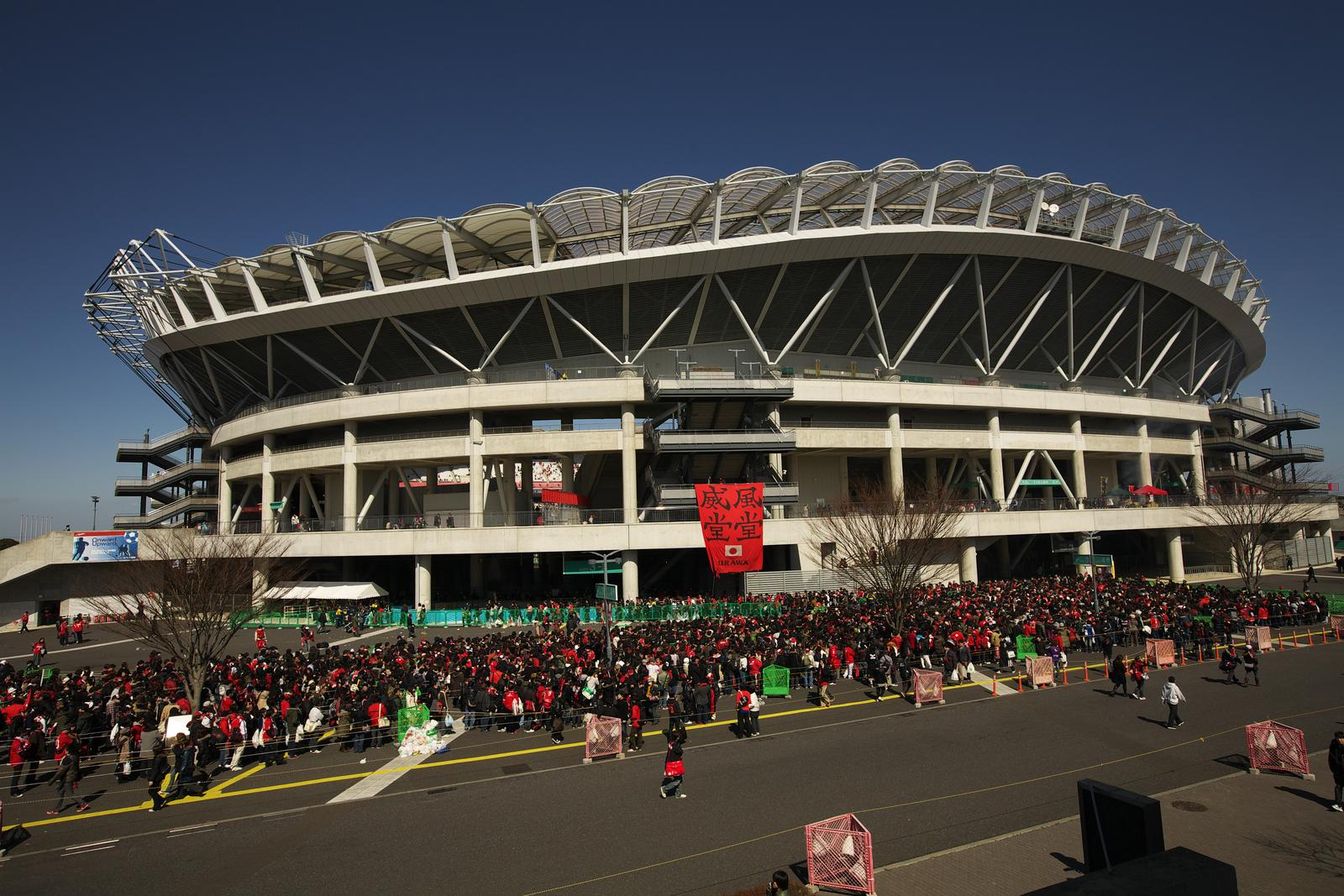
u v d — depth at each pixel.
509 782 15.80
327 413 45.50
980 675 24.72
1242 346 68.75
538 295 43.88
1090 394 52.91
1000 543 54.44
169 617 22.56
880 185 46.88
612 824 13.21
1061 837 11.82
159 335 49.94
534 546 41.56
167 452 69.88
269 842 12.96
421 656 24.33
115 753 18.66
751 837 12.41
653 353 49.59
